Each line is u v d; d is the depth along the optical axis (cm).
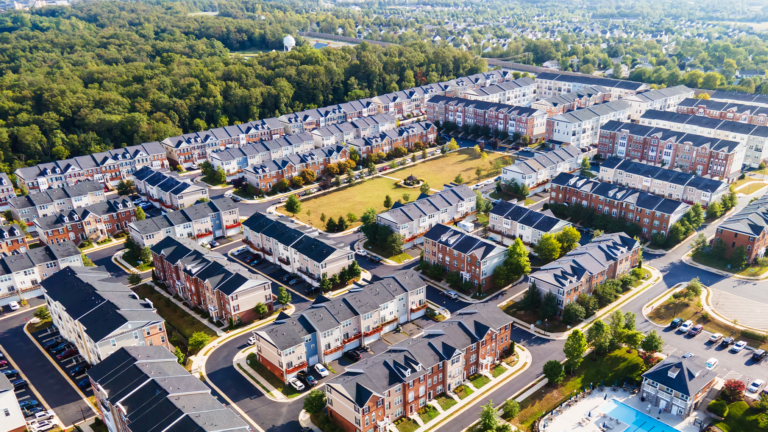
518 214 16512
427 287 14538
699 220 16612
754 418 9631
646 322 12644
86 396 10894
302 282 14888
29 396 10912
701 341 11894
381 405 9488
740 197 19175
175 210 18762
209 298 13250
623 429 9531
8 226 16438
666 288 14000
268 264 15975
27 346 12688
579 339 10712
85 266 14688
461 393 10606
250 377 11188
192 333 12781
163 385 9388
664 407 9969
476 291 14100
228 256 16438
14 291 14550
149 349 10594
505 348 11700
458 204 17950
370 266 15612
